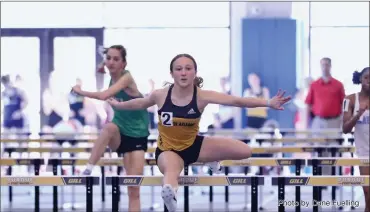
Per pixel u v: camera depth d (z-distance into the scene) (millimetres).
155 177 11617
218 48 30156
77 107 30297
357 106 15773
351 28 29828
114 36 30391
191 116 11156
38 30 30391
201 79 11719
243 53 29984
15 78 30359
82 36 30391
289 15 29875
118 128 13961
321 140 20922
